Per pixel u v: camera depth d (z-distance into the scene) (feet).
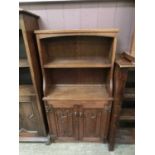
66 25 4.57
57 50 4.67
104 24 4.51
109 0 4.16
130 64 3.59
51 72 5.00
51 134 5.17
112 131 4.69
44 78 4.38
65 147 5.26
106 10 4.32
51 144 5.39
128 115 4.61
